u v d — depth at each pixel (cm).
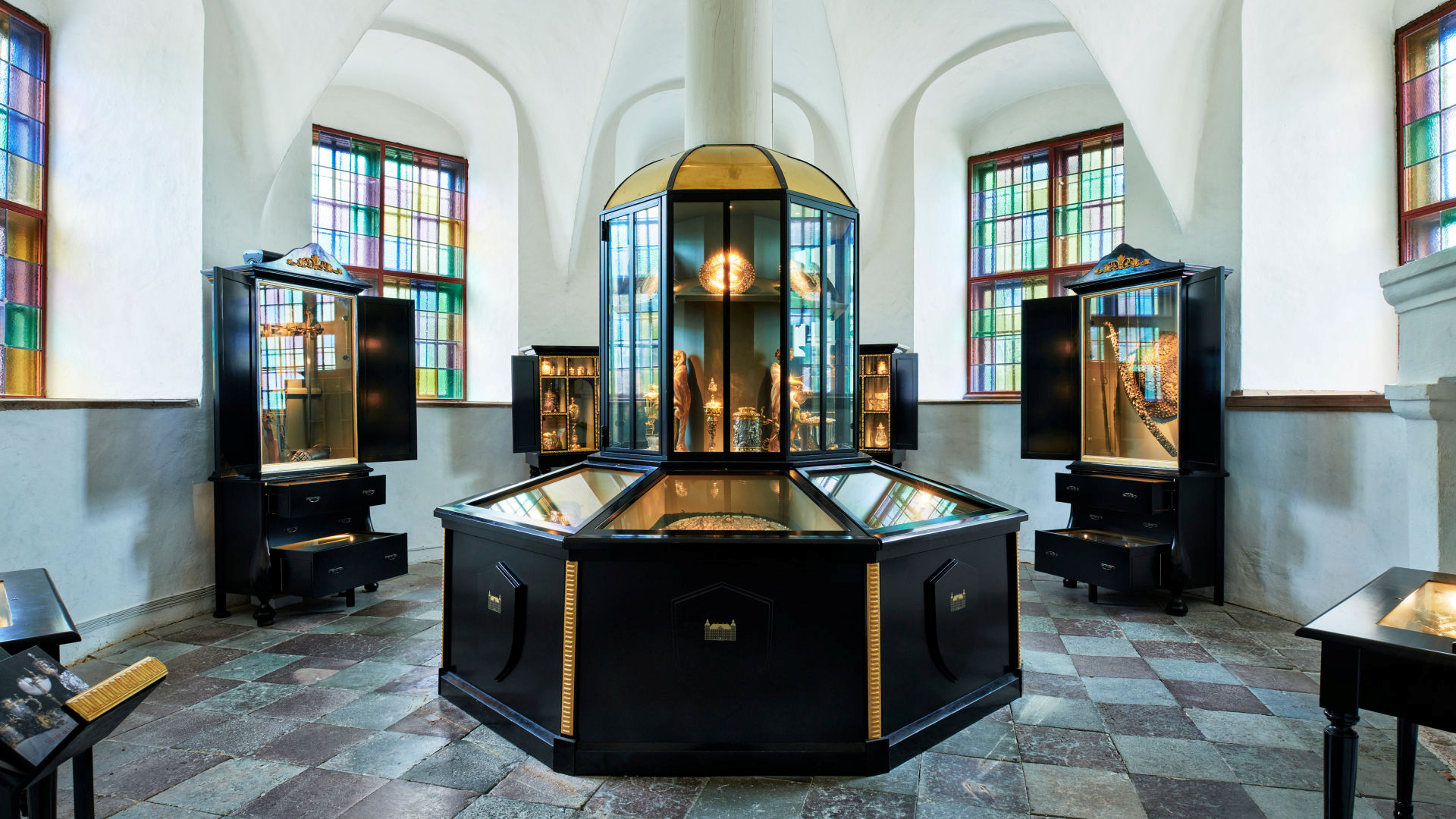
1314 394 439
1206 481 475
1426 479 255
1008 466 648
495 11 611
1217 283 452
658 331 326
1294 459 439
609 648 252
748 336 321
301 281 459
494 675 288
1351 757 163
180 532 440
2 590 188
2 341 436
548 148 694
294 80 502
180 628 424
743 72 383
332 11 496
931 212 723
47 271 461
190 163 457
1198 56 521
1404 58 463
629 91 707
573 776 249
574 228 708
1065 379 530
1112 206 662
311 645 394
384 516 612
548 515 283
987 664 306
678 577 252
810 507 277
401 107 702
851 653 251
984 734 282
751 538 247
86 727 116
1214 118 525
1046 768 255
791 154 805
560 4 605
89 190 461
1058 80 677
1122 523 495
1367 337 473
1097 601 486
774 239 319
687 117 397
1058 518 619
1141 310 489
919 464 694
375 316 523
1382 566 383
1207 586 484
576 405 677
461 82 678
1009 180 722
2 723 110
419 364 712
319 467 472
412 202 710
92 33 457
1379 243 471
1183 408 466
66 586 372
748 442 318
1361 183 474
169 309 457
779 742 251
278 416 453
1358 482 397
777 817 223
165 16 454
